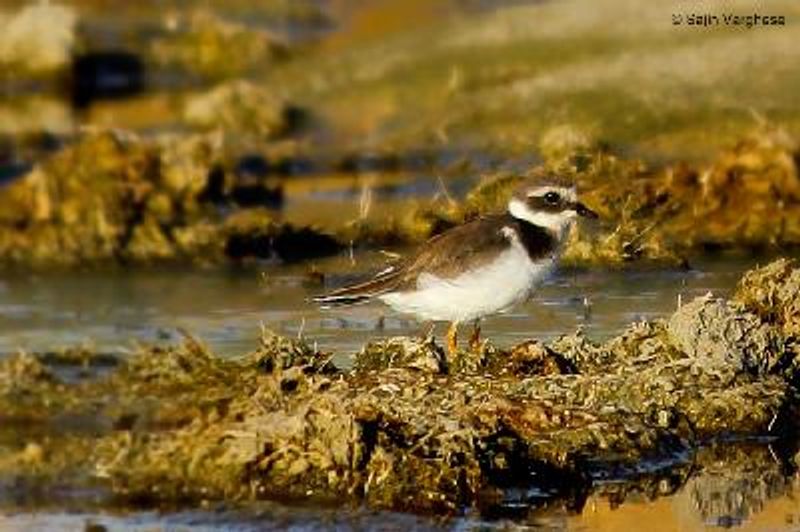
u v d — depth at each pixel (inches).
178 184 830.5
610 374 575.2
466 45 1033.5
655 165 836.0
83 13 1208.8
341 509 517.7
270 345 601.6
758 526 502.9
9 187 857.5
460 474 522.3
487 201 795.4
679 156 847.7
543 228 563.5
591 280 716.0
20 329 693.3
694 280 713.6
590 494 526.6
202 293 736.3
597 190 786.2
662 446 550.0
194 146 850.8
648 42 978.7
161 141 861.8
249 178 866.8
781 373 587.5
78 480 543.5
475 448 527.8
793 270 617.0
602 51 978.7
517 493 524.1
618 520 507.8
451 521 508.4
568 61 974.4
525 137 886.4
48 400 591.5
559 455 537.0
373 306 690.8
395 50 1063.0
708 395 567.5
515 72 975.6
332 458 527.5
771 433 561.3
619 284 709.9
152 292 743.1
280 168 904.9
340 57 1078.4
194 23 1157.1
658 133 874.8
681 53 956.0
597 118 893.8
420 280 564.1
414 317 662.5
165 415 575.8
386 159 901.8
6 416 583.8
